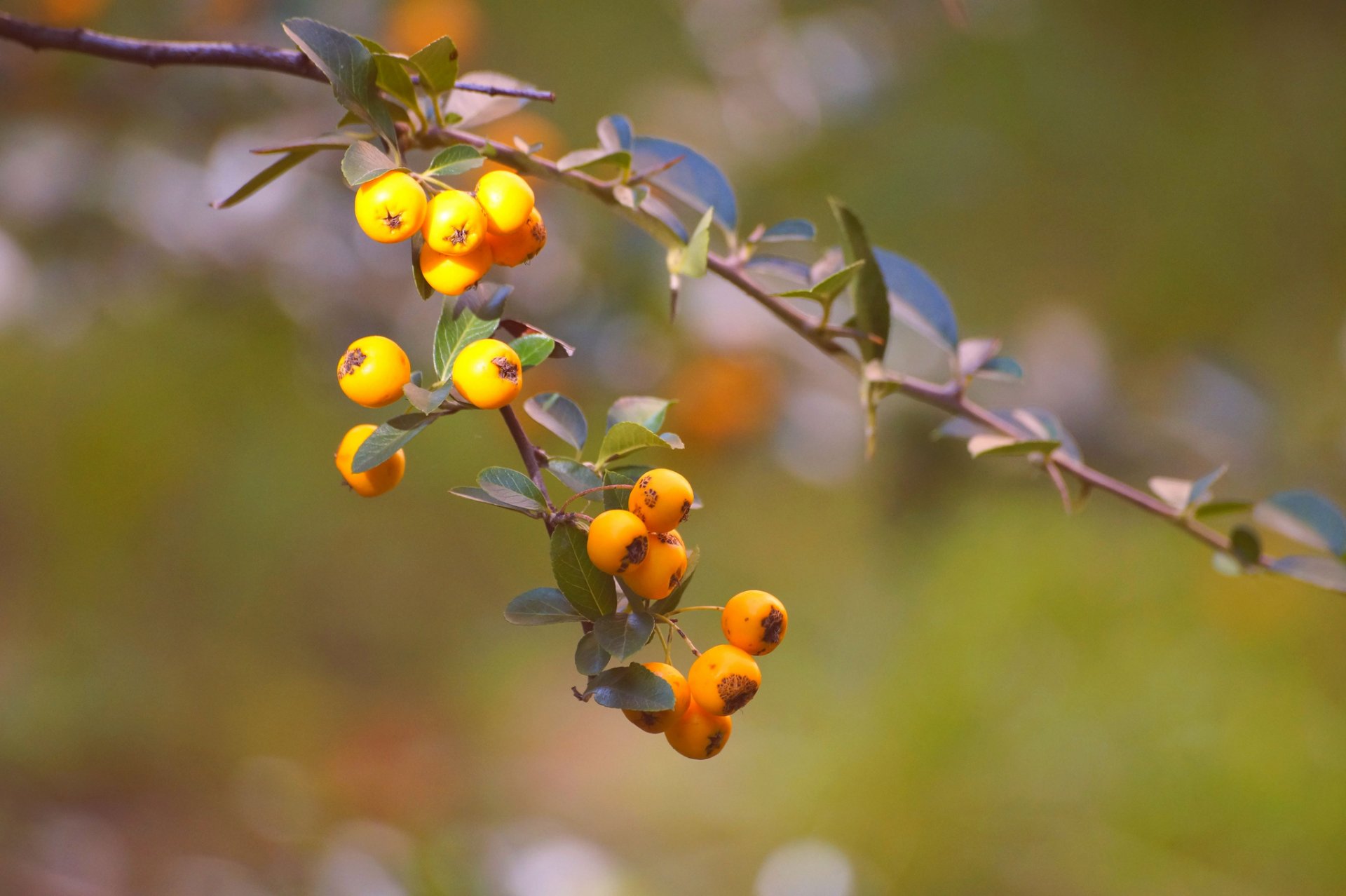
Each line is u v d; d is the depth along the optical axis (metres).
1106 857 1.46
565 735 1.92
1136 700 1.56
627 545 0.66
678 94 1.79
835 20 1.82
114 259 1.20
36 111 1.20
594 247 1.23
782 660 1.90
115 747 1.74
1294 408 1.76
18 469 2.07
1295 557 0.75
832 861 1.51
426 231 0.67
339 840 1.48
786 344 1.26
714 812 1.65
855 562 2.02
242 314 1.35
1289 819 1.45
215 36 1.22
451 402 0.67
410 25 1.11
